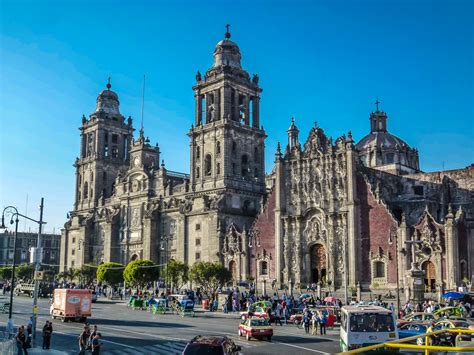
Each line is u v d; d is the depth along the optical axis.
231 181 119.75
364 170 102.12
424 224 88.56
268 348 43.16
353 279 94.31
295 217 103.94
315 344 45.78
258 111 129.12
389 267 91.31
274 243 106.69
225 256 114.06
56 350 42.56
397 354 14.03
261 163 127.50
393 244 91.38
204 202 119.94
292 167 106.81
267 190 126.56
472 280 86.56
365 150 126.94
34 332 44.59
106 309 84.12
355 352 10.02
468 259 87.31
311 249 103.00
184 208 124.38
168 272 107.81
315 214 102.44
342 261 97.12
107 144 163.25
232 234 113.88
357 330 34.91
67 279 148.00
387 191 103.94
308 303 72.94
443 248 86.12
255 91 129.38
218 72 124.81
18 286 118.75
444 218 93.19
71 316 63.56
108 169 160.62
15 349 35.88
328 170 101.25
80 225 156.12
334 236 98.69
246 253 110.00
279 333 54.28
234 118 123.88
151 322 63.97
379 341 34.66
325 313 58.91
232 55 127.94
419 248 88.25
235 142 122.81
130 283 112.06
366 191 96.31
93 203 157.38
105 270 119.50
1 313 72.94
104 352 41.06
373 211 94.88
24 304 90.88
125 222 144.38
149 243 131.25
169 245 130.25
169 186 134.75
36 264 46.94
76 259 157.50
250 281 106.81
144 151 143.88
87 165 162.75
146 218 133.12
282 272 104.25
